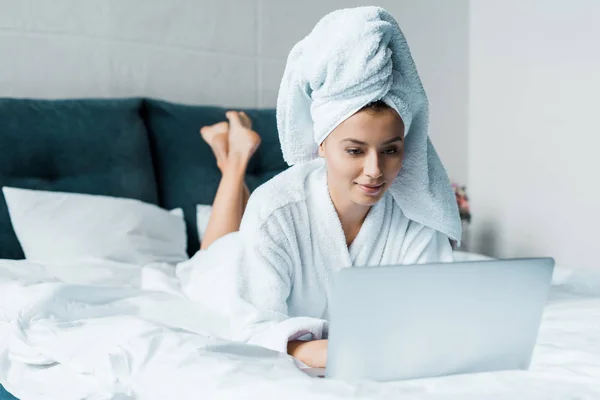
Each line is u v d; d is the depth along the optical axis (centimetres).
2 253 209
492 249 346
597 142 289
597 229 290
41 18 251
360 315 90
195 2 284
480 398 84
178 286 179
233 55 294
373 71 109
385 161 115
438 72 351
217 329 142
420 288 90
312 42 117
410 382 92
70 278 180
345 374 93
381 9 115
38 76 251
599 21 288
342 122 112
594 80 290
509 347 100
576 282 190
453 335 95
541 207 318
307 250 131
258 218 126
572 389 90
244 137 207
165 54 278
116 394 104
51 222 206
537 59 319
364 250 134
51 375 121
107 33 264
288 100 127
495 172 346
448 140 356
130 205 221
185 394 93
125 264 197
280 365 99
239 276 124
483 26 352
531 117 323
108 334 118
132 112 249
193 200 248
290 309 134
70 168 230
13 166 221
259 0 300
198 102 286
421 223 134
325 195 129
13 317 147
